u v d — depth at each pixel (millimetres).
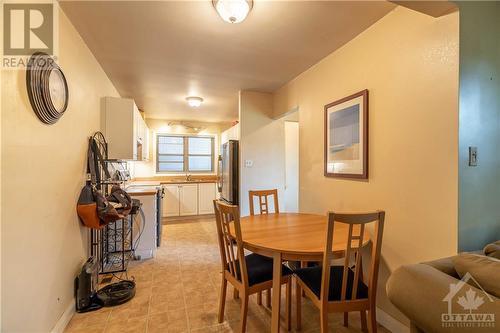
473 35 1461
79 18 1854
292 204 4625
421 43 1603
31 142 1361
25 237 1311
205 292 2293
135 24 1947
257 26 1988
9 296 1187
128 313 1949
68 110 1837
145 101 4305
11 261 1200
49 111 1504
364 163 2025
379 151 1906
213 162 6453
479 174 1485
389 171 1822
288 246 1521
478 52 1482
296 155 4656
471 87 1454
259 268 1771
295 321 1862
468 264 996
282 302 2150
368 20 1914
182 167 6227
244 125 3760
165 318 1891
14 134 1226
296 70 2918
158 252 3385
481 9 1493
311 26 1987
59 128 1690
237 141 3961
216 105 4590
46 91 1465
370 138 1993
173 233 4367
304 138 2945
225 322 1850
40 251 1453
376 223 1413
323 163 2588
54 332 1623
